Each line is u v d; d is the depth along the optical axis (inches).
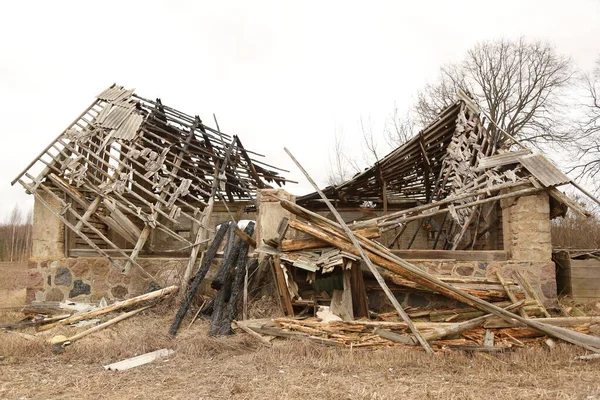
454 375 239.3
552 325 292.4
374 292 379.9
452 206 399.2
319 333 302.2
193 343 299.3
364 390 214.2
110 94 516.1
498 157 426.3
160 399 208.8
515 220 391.5
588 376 234.1
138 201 508.7
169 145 489.4
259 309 360.8
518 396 204.2
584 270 423.8
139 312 380.5
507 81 1075.3
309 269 341.4
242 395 212.2
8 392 222.5
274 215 403.5
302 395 210.8
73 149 439.2
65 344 308.3
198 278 368.2
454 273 389.7
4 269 947.3
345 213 684.1
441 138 520.1
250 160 553.6
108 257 410.3
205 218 427.5
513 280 379.6
